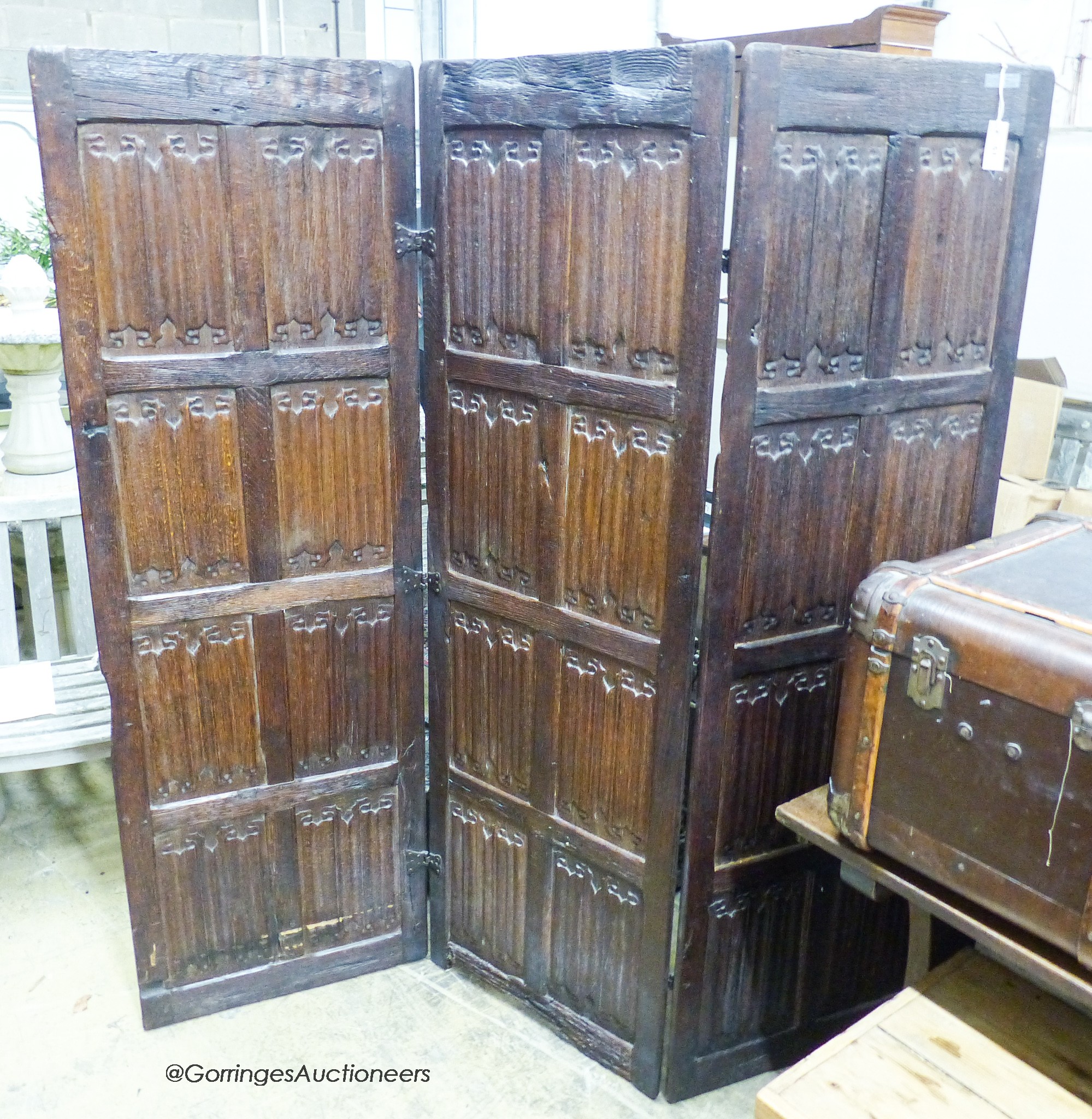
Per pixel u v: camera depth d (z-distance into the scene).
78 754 2.16
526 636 1.79
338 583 1.85
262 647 1.84
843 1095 1.23
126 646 1.75
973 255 1.56
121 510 1.68
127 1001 2.05
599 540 1.63
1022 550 1.41
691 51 1.33
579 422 1.60
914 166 1.45
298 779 1.94
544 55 1.55
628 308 1.50
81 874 2.41
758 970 1.80
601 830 1.77
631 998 1.82
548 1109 1.81
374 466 1.81
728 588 1.52
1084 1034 1.33
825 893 1.80
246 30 3.11
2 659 2.16
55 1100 1.81
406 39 2.96
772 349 1.43
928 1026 1.34
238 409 1.69
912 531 1.67
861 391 1.52
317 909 2.04
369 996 2.07
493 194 1.60
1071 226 1.95
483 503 1.77
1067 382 2.00
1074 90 1.94
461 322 1.71
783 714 1.66
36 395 2.23
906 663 1.25
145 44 3.00
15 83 2.88
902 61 1.39
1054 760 1.12
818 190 1.39
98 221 1.53
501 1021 2.02
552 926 1.91
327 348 1.72
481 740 1.91
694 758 1.59
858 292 1.48
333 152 1.62
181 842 1.89
